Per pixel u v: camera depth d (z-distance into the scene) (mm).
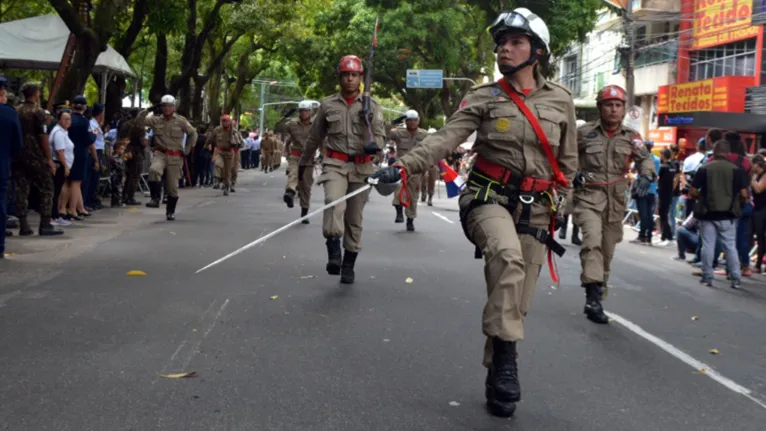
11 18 29984
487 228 4309
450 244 11953
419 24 36438
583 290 8617
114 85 23312
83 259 9289
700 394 5070
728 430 4426
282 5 31328
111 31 17281
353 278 8281
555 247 4605
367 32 37594
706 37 26188
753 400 4996
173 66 40438
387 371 5199
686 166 13469
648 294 8836
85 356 5297
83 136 13352
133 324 6203
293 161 13883
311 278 8477
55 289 7457
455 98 44094
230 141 21156
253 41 41500
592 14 29234
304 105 13625
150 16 21281
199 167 24953
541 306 7664
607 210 7422
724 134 10781
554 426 4332
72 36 16844
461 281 8703
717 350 6258
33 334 5816
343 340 5945
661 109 27031
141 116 17000
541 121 4391
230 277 8367
